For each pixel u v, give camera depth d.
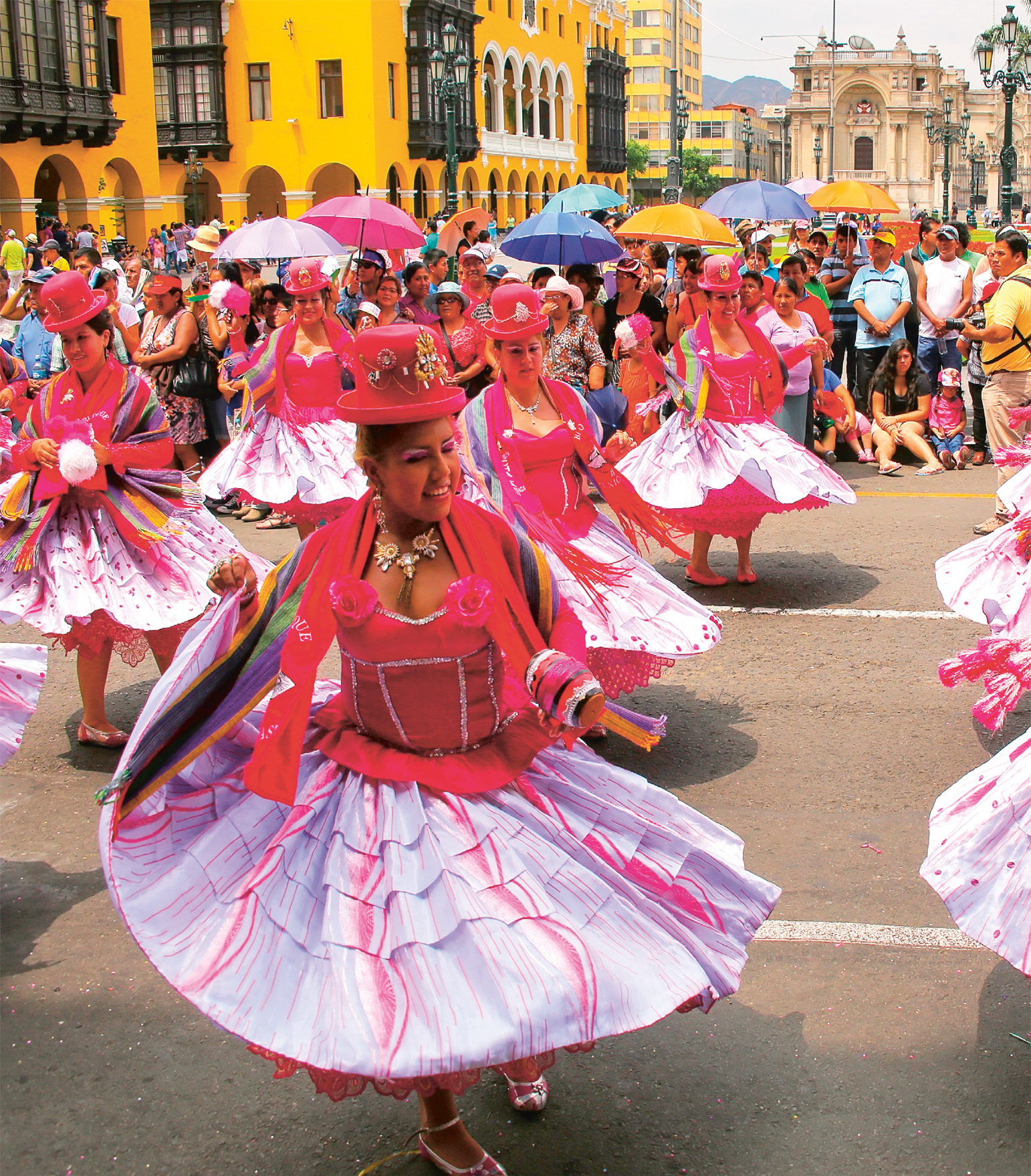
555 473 5.57
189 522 5.82
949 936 4.15
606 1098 3.42
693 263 10.21
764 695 6.46
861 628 7.46
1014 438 9.48
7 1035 3.78
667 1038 3.66
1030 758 3.42
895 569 8.71
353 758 3.00
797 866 4.64
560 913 2.81
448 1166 3.04
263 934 2.77
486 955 2.67
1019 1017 3.71
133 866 2.91
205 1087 3.53
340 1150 3.26
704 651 5.37
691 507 7.42
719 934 3.14
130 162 46.34
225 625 3.00
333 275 12.29
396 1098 3.10
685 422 7.57
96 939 4.31
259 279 12.39
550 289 9.03
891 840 4.85
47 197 47.53
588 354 9.23
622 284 10.89
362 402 2.81
